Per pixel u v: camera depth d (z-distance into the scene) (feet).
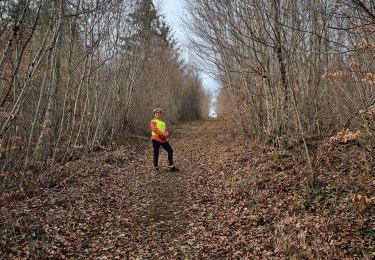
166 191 33.76
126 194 32.83
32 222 24.07
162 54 107.76
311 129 33.96
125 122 69.36
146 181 37.60
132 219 26.61
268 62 39.88
